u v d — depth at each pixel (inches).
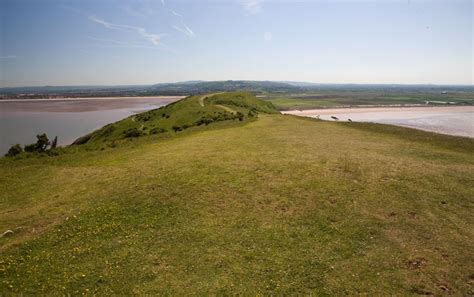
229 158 768.9
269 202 527.5
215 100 3378.4
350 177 619.2
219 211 502.6
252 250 402.0
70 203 546.3
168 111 2965.1
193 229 452.4
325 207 504.1
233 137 1080.8
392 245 404.2
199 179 624.1
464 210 482.9
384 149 853.8
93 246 419.5
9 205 556.1
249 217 482.0
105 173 705.0
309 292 328.2
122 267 374.0
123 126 2566.4
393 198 526.0
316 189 567.2
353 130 1213.7
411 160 730.8
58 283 347.9
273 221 469.7
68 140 2536.9
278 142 964.0
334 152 814.5
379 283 336.8
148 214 500.1
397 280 340.2
